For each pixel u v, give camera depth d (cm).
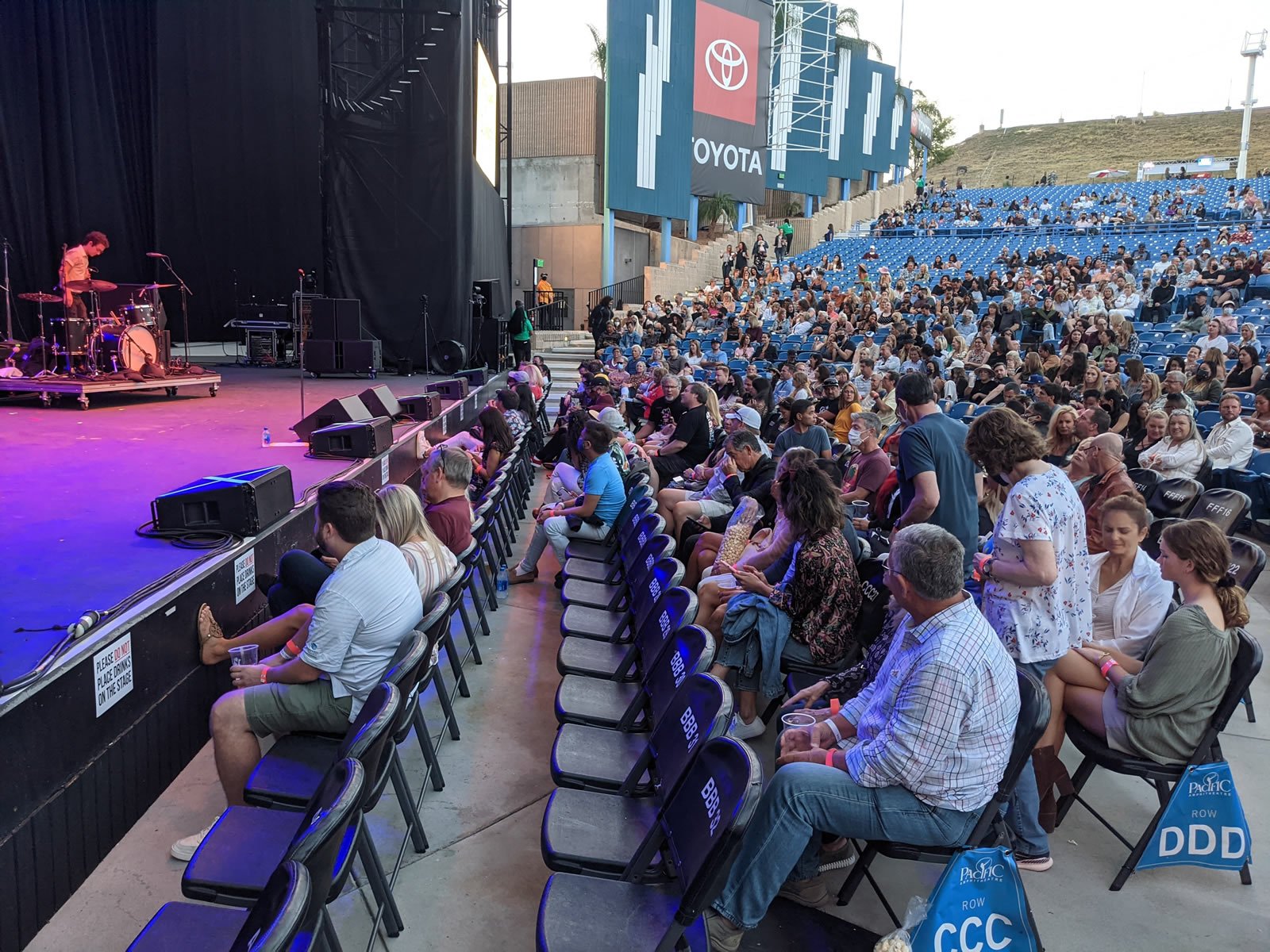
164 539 407
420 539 371
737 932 244
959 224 3331
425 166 1370
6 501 474
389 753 267
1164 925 276
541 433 1327
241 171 1510
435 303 1393
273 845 235
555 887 231
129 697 304
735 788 200
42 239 1290
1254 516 718
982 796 239
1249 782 361
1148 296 1812
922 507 391
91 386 862
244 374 1291
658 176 2583
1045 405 718
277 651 371
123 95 1420
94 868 284
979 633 238
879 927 273
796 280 2398
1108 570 357
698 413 804
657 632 351
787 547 407
